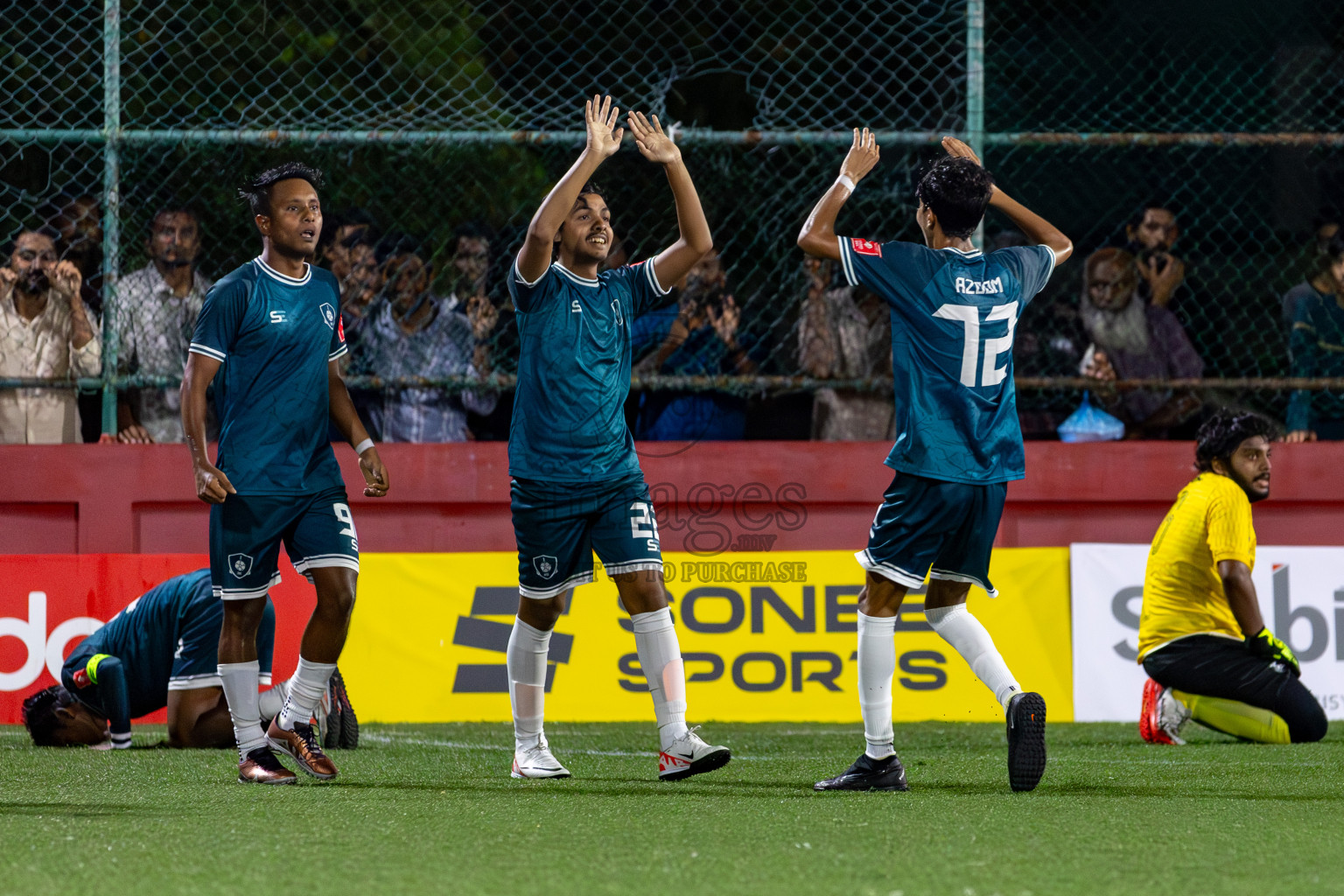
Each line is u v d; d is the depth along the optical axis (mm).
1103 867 9852
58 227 26188
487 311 26203
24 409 25547
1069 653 23469
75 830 11500
